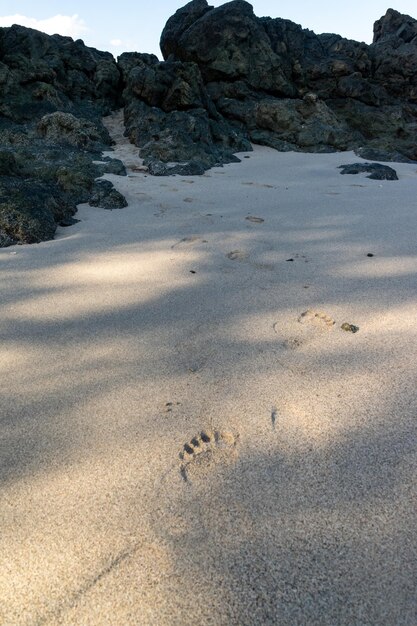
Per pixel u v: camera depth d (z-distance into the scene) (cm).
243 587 110
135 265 313
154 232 387
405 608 105
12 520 128
